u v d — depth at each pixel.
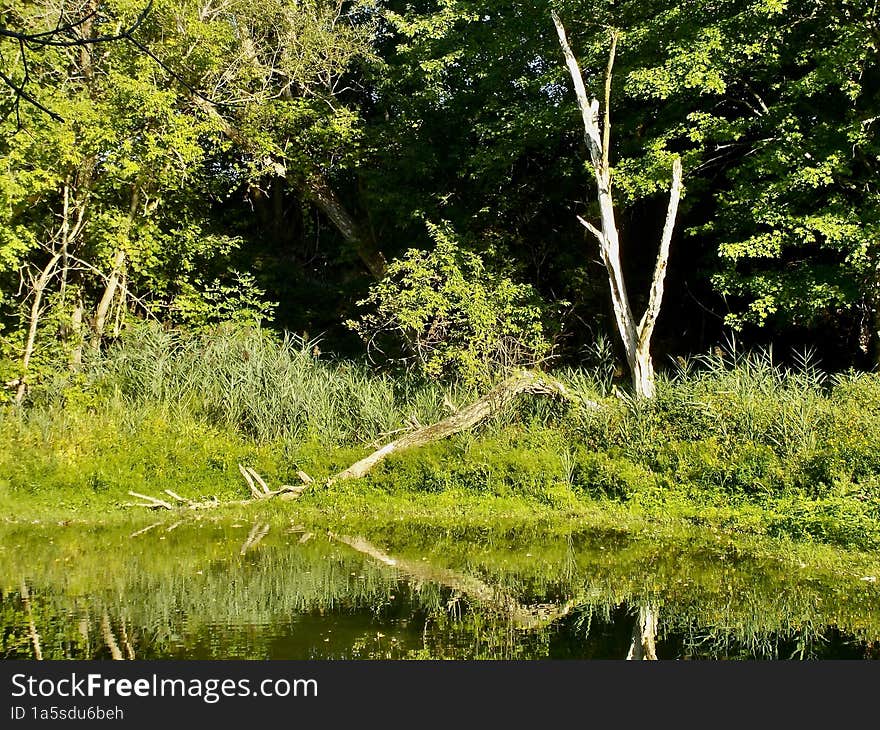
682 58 14.41
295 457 13.88
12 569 9.47
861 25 14.27
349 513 12.62
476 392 15.42
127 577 9.09
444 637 7.07
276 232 25.11
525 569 9.35
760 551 9.81
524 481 13.01
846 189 15.76
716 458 12.09
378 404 14.70
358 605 8.00
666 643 6.85
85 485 13.35
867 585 8.27
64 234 17.22
